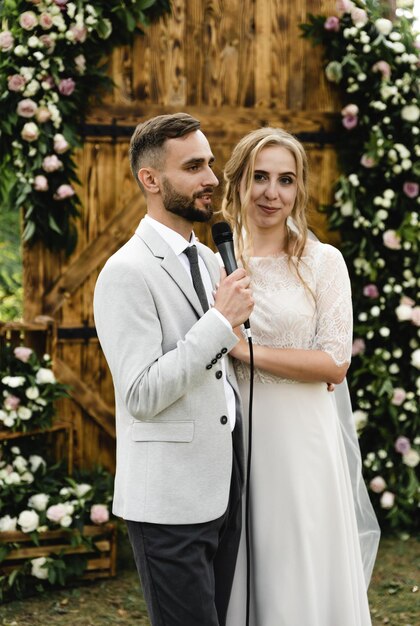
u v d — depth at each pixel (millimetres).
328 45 4402
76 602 3607
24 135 3984
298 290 2572
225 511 2209
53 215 4148
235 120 4367
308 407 2547
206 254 2414
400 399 4312
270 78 4391
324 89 4453
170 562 2121
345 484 2658
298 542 2496
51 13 3986
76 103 4168
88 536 3771
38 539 3676
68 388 3945
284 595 2496
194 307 2178
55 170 4102
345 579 2541
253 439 2527
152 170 2174
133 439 2154
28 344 4125
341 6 4305
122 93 4238
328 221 4465
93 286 4266
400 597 3650
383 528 4457
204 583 2139
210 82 4336
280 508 2508
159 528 2129
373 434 4465
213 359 2062
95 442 4293
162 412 2127
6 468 3832
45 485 3873
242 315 2088
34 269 4203
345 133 4473
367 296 4418
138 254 2152
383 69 4312
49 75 4055
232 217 2646
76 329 4246
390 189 4371
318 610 2523
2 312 6707
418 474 4484
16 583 3623
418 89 4359
